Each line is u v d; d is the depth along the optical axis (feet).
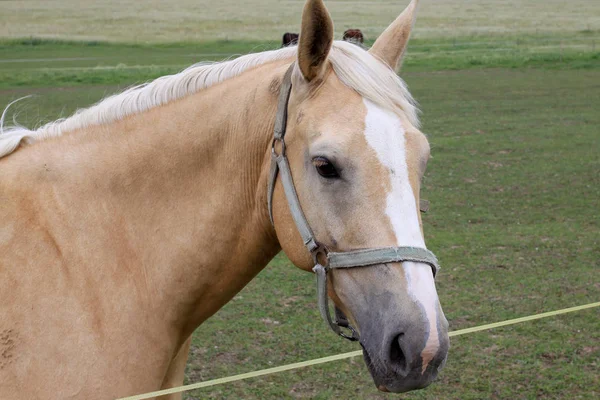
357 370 15.92
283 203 7.85
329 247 7.40
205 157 8.46
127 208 8.59
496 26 134.21
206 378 15.51
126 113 8.89
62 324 8.00
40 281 8.07
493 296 20.16
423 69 84.99
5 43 108.88
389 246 7.04
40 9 149.07
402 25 8.43
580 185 32.94
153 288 8.54
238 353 16.72
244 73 8.73
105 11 149.79
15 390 7.76
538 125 48.73
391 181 7.11
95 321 8.18
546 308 19.35
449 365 16.15
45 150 8.84
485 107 56.75
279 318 18.79
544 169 36.22
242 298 20.25
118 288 8.38
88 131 8.93
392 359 6.98
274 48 11.09
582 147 41.42
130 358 8.32
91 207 8.55
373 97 7.39
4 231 8.18
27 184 8.52
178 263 8.50
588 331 17.93
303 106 7.63
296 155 7.64
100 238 8.46
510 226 26.94
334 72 7.66
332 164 7.17
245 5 164.25
